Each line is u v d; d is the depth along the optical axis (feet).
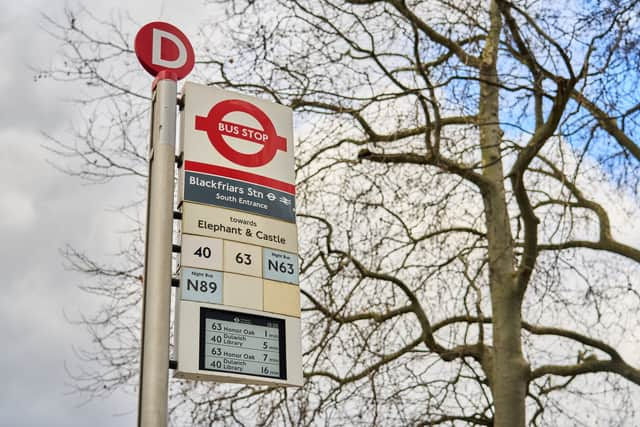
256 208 25.27
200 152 25.16
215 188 24.91
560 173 46.14
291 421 42.01
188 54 24.44
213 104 25.89
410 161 42.63
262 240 24.97
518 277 43.45
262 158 26.02
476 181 45.14
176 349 22.65
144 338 20.77
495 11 46.91
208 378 22.86
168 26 24.47
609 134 42.24
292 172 26.45
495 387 43.55
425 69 41.09
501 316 44.21
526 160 40.32
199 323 23.06
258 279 24.39
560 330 47.42
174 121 23.36
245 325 23.65
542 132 39.45
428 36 42.88
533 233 42.09
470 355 44.91
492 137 47.50
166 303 21.04
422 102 40.32
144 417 19.94
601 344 46.73
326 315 43.42
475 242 46.91
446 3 41.39
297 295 24.85
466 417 44.57
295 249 25.44
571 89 37.40
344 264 43.24
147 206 22.43
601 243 48.16
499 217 45.44
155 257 21.53
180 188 24.57
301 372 23.97
